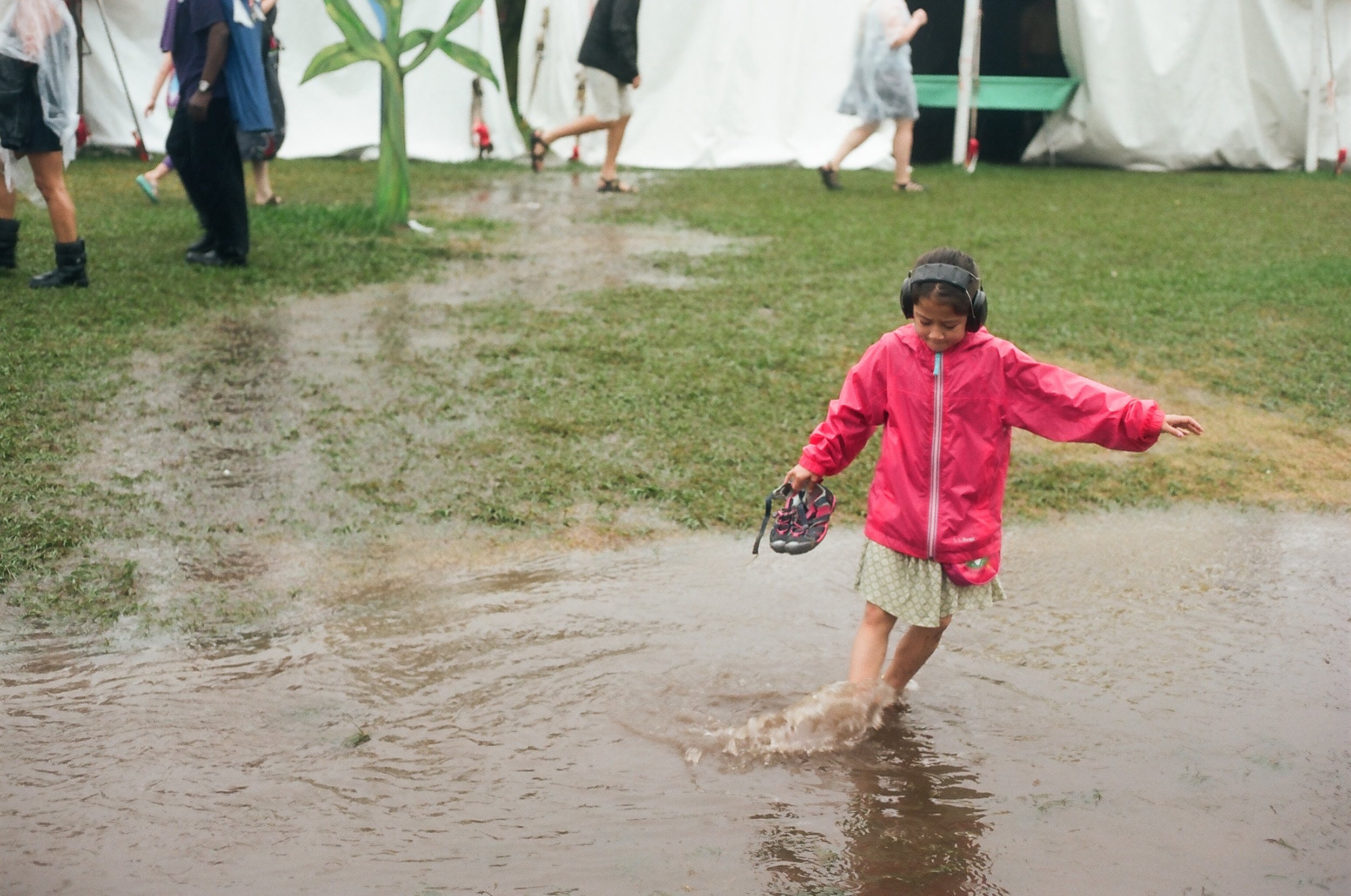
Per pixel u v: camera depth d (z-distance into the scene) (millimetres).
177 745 3156
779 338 7391
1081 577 4523
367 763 3098
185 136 8305
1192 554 4773
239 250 8664
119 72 14375
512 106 20703
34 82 7242
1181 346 7492
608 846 2766
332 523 4707
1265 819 2959
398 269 9023
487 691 3504
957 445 3258
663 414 6035
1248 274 9539
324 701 3408
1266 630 4098
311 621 3918
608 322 7695
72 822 2799
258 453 5352
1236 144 17156
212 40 7969
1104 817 2951
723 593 4266
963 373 3232
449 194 13227
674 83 16719
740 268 9453
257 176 11492
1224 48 16812
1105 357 7227
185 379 6242
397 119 10383
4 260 8070
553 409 6055
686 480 5266
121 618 3881
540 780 3051
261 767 3062
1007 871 2719
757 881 2646
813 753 3223
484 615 4012
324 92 15664
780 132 16859
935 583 3342
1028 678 3701
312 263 8984
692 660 3746
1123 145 17250
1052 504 5277
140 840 2738
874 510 3398
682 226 11492
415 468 5270
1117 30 16859
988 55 20094
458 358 6820
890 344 3334
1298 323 8141
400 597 4125
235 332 7141
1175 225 12016
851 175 15906
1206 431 6191
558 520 4840
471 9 10375
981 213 12508
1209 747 3301
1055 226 11758
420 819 2854
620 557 4551
